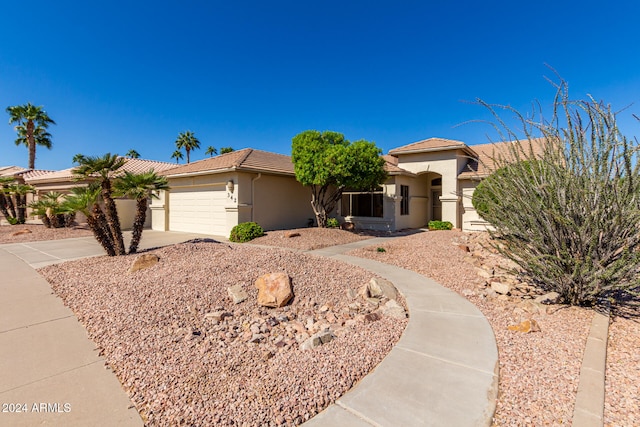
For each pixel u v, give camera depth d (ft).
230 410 10.30
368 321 17.90
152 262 26.43
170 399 10.89
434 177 75.72
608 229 17.29
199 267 24.30
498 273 28.30
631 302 19.77
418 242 42.16
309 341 14.98
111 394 11.23
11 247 43.04
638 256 16.43
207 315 17.89
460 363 13.29
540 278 20.13
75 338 15.51
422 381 12.01
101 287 22.27
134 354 13.88
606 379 11.87
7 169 119.44
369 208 66.03
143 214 34.86
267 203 57.52
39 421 9.83
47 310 19.06
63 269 28.35
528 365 12.98
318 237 47.67
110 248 32.96
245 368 12.88
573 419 9.73
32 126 119.65
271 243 44.06
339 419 10.00
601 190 17.11
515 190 20.21
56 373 12.56
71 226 63.82
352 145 50.21
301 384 11.74
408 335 16.07
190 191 61.72
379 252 37.91
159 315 17.54
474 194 30.48
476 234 46.68
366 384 11.86
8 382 11.92
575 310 18.75
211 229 57.47
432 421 9.86
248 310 19.17
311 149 50.90
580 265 18.07
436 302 21.15
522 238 20.51
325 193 62.90
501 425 9.65
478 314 18.93
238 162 52.95
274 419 9.93
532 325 16.29
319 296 21.58
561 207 18.16
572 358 13.39
